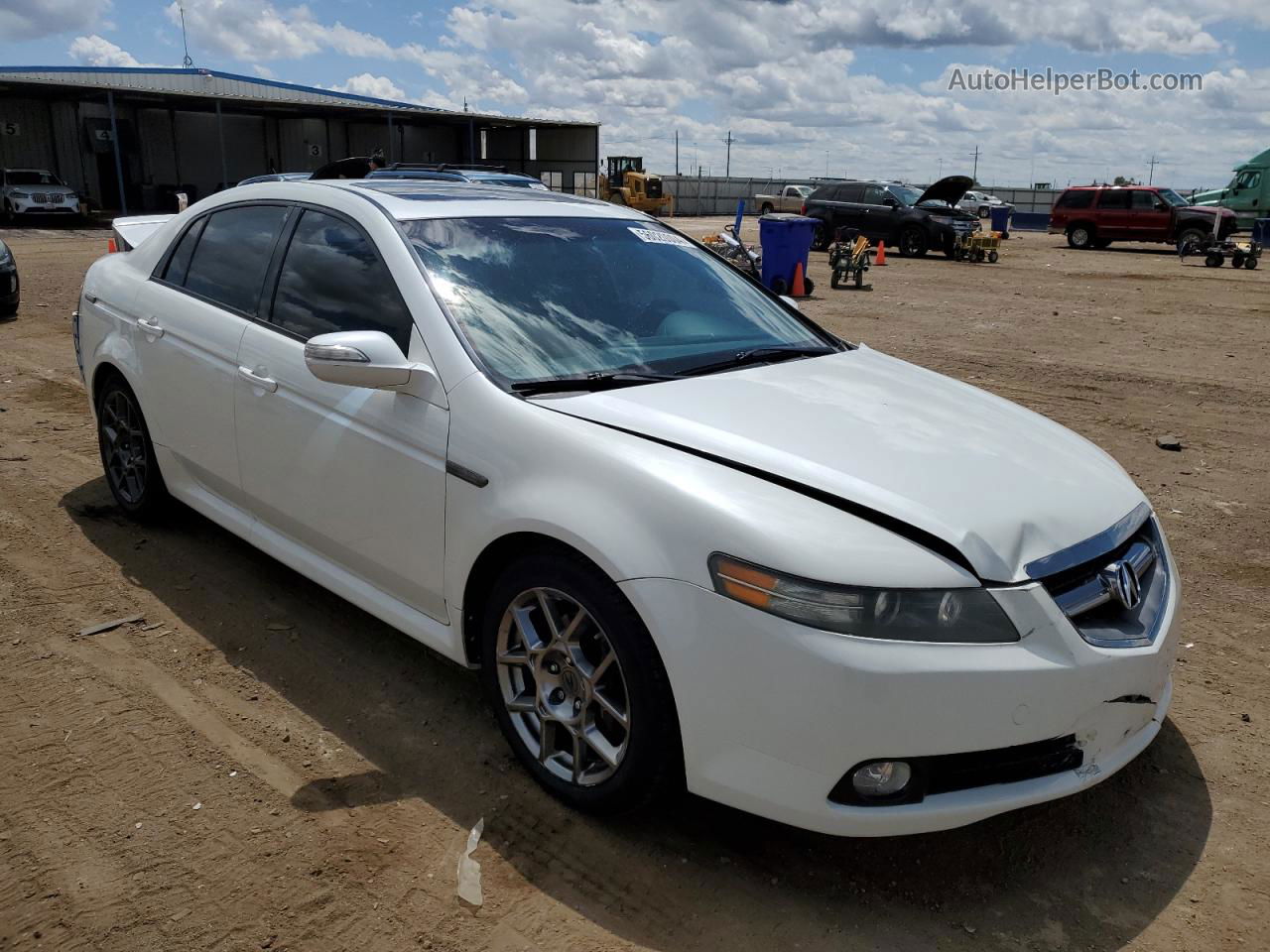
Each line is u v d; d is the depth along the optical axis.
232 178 42.56
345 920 2.38
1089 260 25.62
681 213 56.19
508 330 3.12
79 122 36.84
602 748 2.65
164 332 4.13
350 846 2.63
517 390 2.90
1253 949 2.38
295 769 2.96
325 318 3.43
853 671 2.22
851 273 18.17
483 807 2.81
